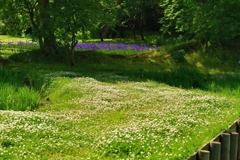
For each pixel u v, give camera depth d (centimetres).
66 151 845
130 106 1348
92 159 808
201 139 923
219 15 2514
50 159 783
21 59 2644
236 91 1661
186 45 2966
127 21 5425
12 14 2706
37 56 2666
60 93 1562
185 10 2848
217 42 2867
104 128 1061
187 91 1675
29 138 908
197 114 1204
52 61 2639
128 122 1132
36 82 1819
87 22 2405
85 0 2403
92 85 1662
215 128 1001
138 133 970
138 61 2830
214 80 1930
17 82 1694
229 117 1147
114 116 1216
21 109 1284
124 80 1952
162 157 788
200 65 2703
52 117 1138
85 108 1320
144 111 1286
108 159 812
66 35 2464
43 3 2641
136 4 4906
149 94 1552
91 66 2555
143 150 853
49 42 2703
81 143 898
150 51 3030
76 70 2327
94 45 3631
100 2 2591
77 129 1028
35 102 1348
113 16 2664
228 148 905
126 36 5672
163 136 977
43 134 941
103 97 1460
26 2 2639
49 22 2497
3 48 3306
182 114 1200
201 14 2602
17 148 823
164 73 2120
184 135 987
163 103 1398
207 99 1428
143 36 5541
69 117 1163
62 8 2489
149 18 5584
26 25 2953
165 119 1127
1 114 1089
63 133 970
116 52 3356
